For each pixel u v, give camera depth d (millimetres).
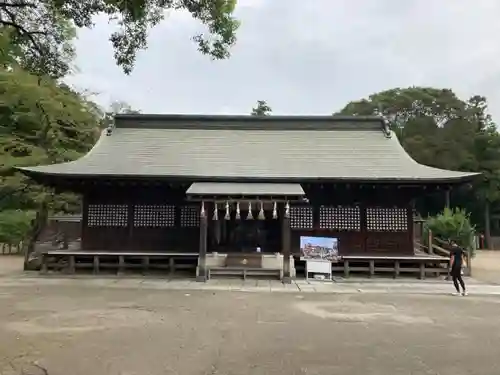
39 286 14258
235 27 8938
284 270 15742
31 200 26609
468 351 7160
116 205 18469
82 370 5977
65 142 28594
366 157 19484
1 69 26547
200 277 15766
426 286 15219
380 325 9109
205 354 6812
